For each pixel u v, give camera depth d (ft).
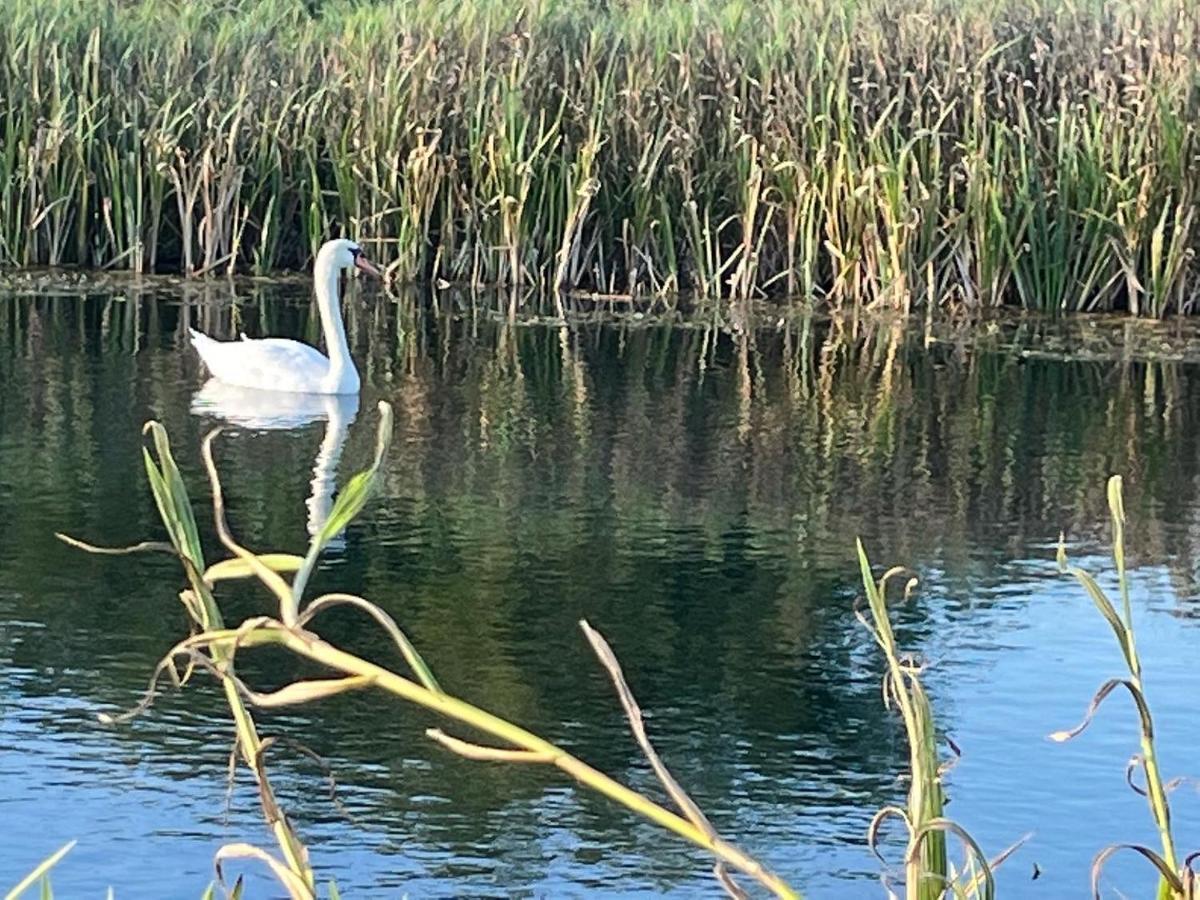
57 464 37.86
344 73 62.44
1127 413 45.34
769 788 23.26
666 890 20.49
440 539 33.42
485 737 24.59
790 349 52.26
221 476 37.47
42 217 61.31
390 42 62.54
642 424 43.27
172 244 63.67
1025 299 58.34
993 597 31.01
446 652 27.63
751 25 62.69
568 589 30.81
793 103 60.23
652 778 23.47
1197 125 57.47
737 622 29.37
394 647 27.84
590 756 24.07
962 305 58.59
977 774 23.67
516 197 60.34
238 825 21.84
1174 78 58.08
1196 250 57.72
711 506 36.29
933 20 60.18
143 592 30.07
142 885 20.27
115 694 25.72
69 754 23.58
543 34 62.54
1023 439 42.60
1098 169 57.67
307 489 36.65
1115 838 22.00
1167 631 29.14
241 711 10.33
